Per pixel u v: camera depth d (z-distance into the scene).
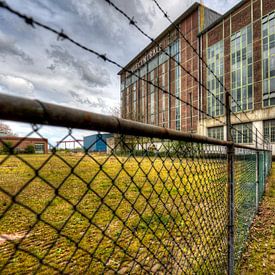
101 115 0.72
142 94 37.81
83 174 8.30
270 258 2.90
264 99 20.28
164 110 32.59
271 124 19.91
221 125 23.89
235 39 22.91
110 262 2.74
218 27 24.64
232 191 1.97
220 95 24.19
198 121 26.56
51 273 2.47
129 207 4.94
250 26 21.44
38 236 3.46
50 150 0.63
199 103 26.45
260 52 20.61
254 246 3.22
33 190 6.61
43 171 8.86
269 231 3.71
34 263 2.67
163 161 1.28
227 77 23.66
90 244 3.21
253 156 4.77
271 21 19.72
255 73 21.03
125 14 0.97
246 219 3.74
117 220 4.18
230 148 1.96
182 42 29.41
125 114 37.91
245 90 21.94
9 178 8.87
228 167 1.96
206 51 26.11
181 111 29.47
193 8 27.23
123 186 6.88
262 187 6.18
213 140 1.54
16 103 0.50
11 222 4.05
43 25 0.60
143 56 37.31
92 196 5.95
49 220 4.19
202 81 26.41
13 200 0.58
